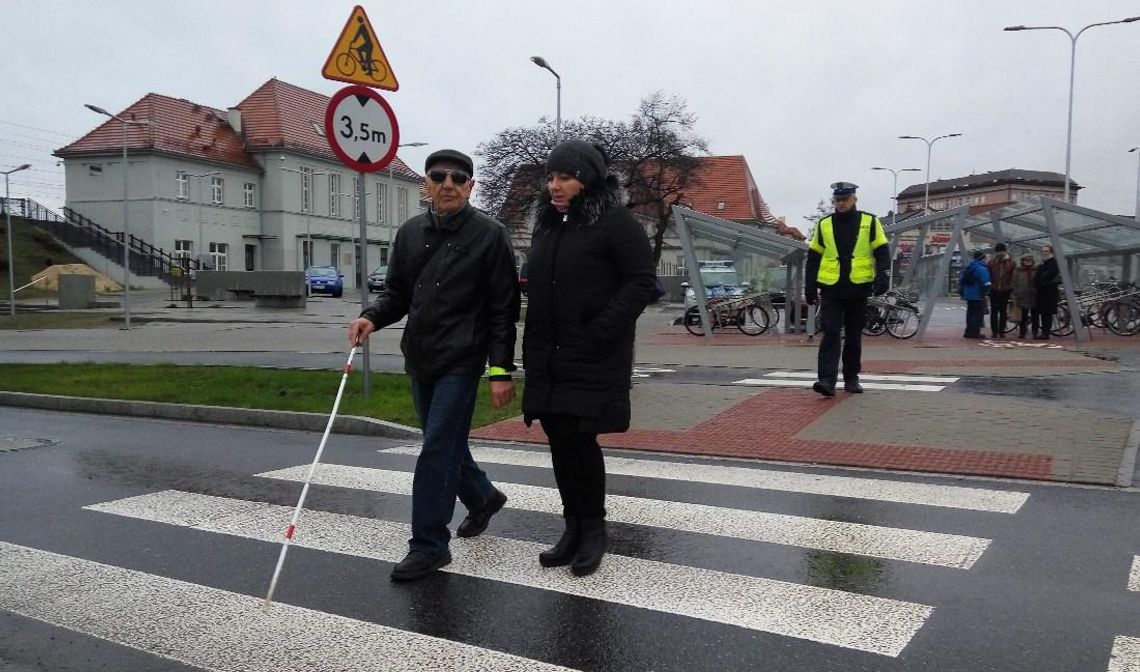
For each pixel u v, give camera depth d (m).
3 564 4.56
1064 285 16.16
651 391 9.92
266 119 62.19
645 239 4.18
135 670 3.34
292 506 5.64
